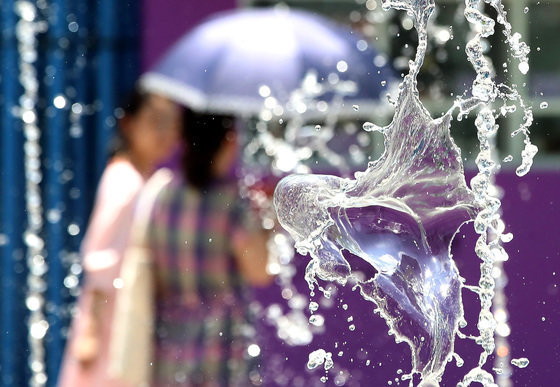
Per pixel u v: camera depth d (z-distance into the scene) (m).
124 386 7.42
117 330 7.50
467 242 8.10
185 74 9.60
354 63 10.17
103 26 12.38
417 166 4.90
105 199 8.66
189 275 7.41
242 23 10.19
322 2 12.11
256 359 7.66
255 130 11.18
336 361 10.02
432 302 5.02
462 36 11.67
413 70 4.93
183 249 7.39
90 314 8.56
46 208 12.59
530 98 11.63
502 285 8.59
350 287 10.08
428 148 4.89
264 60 9.85
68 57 12.45
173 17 12.27
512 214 11.07
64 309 12.58
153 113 9.09
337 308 10.10
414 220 4.92
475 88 4.87
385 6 4.93
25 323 12.56
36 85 12.50
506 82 11.67
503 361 7.39
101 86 12.42
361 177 4.82
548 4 11.61
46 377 12.53
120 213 8.55
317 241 4.84
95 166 12.54
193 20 12.25
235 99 9.62
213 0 12.23
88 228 12.59
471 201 4.90
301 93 9.80
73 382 8.54
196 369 7.46
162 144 9.05
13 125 12.51
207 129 7.55
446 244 4.96
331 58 10.08
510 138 11.66
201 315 7.47
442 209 4.91
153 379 7.42
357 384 9.95
